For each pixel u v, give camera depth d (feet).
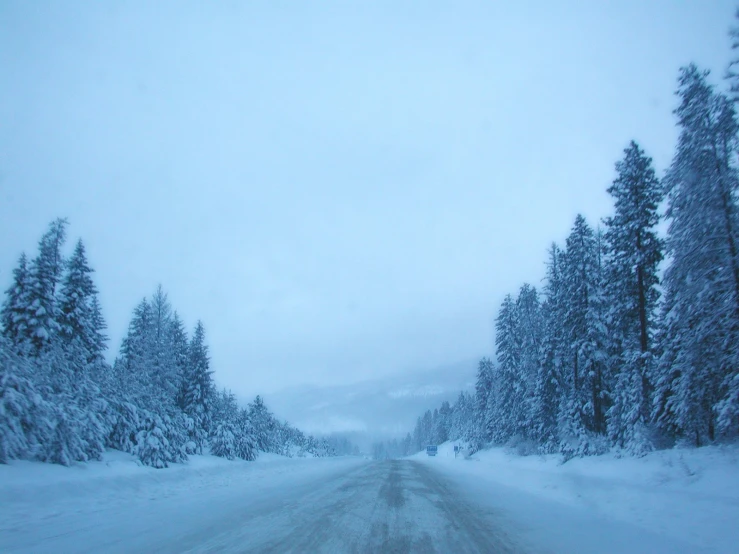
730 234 50.72
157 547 22.44
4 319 76.02
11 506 31.55
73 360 75.00
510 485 61.93
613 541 26.08
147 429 75.10
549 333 110.01
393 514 34.24
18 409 45.68
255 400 174.60
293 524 29.04
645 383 69.46
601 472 60.70
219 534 25.62
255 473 76.48
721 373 53.78
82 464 52.60
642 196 75.20
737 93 48.52
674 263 56.29
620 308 78.54
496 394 157.28
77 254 93.15
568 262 97.25
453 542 25.29
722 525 27.86
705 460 46.29
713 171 52.34
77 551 21.53
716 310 51.60
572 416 92.89
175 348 123.85
